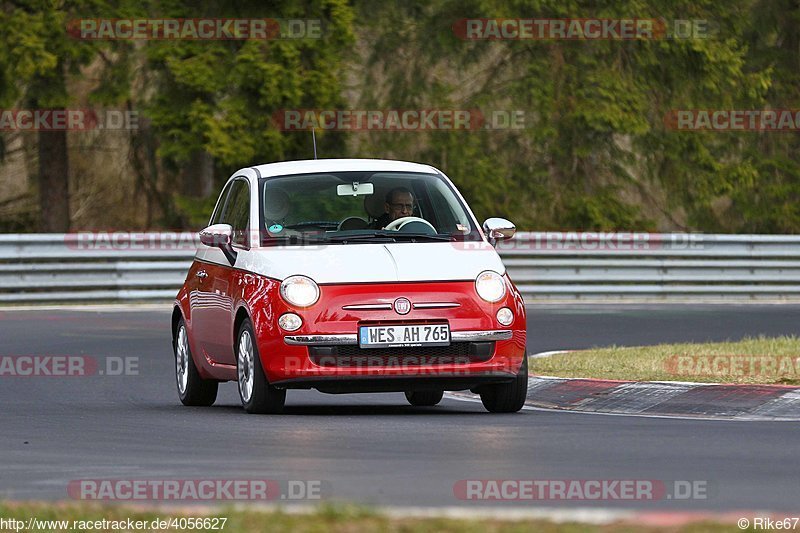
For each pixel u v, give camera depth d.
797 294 85.38
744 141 119.38
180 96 94.62
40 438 30.44
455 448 27.89
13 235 75.12
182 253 78.19
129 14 92.75
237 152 92.38
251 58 91.56
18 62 89.88
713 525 18.16
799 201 119.69
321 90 93.62
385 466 25.31
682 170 113.69
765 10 119.81
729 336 59.41
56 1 91.69
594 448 27.91
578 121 108.12
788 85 119.94
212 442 29.22
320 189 37.47
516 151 112.94
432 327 34.09
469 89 113.94
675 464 25.66
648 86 111.56
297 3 93.88
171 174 113.25
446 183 38.47
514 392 35.34
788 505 21.19
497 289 34.91
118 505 20.17
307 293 34.16
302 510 19.44
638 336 59.53
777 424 32.78
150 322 64.88
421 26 112.62
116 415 35.53
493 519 18.61
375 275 34.47
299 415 34.97
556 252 82.31
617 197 112.75
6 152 114.25
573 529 17.81
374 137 111.31
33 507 20.05
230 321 36.19
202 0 94.06
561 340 57.84
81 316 67.81
